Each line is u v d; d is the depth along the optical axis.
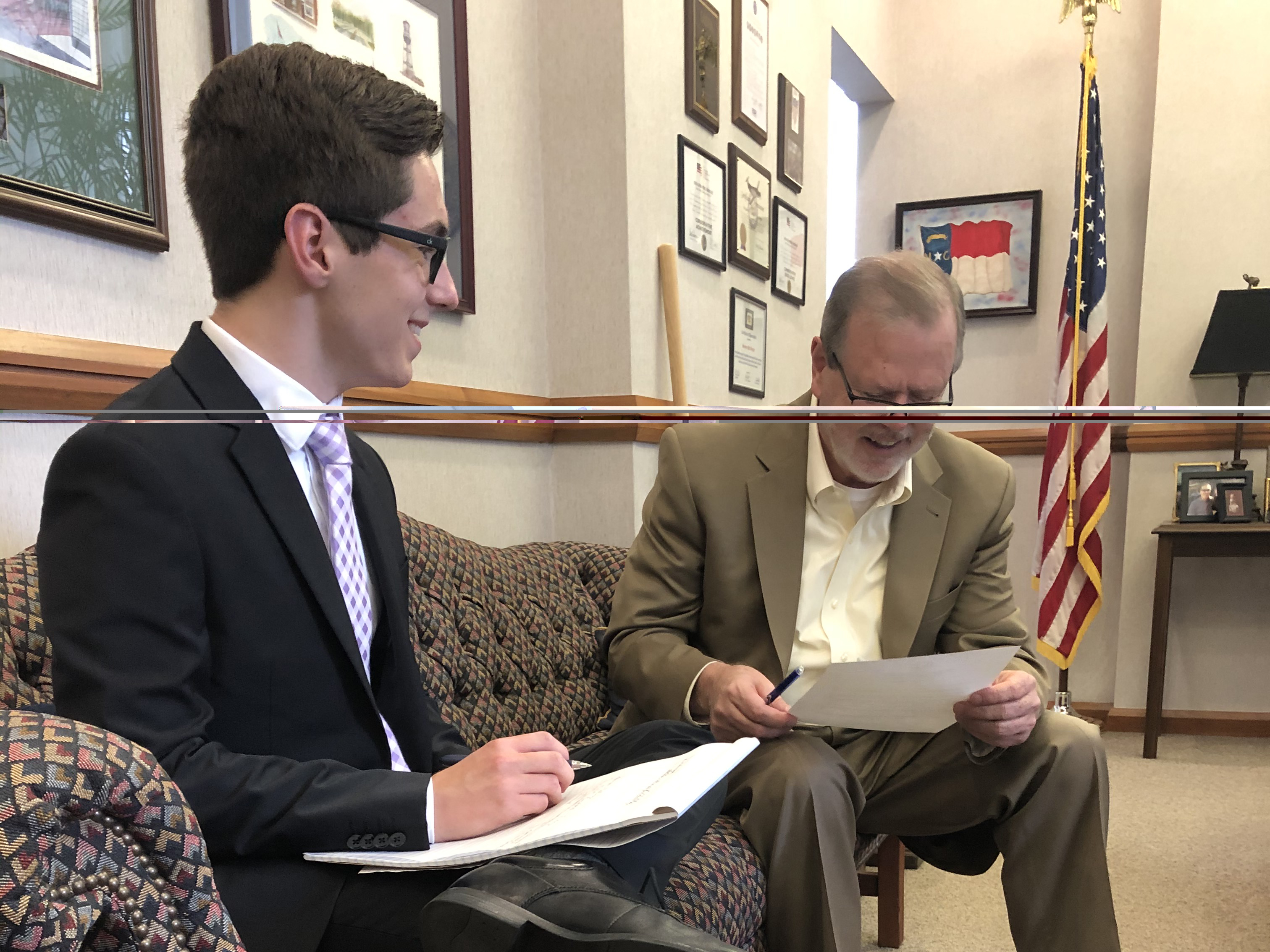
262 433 0.82
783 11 3.07
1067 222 3.56
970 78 3.71
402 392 1.75
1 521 1.09
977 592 1.44
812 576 1.39
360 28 1.67
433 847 0.73
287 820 0.70
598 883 0.68
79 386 1.15
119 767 0.47
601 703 1.86
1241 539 3.00
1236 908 1.87
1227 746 3.14
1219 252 3.21
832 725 1.21
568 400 2.29
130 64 1.26
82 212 1.18
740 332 2.84
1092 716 3.40
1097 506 3.01
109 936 0.47
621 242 2.21
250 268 0.85
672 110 2.41
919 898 2.02
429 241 0.89
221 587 0.77
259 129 0.83
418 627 1.47
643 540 1.48
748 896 1.08
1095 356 3.08
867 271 1.21
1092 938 1.20
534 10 2.24
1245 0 3.16
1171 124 3.25
